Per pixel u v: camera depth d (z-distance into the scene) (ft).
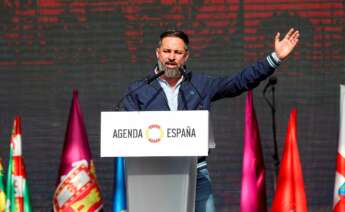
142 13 61.67
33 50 61.98
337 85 61.36
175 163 39.04
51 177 62.39
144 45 61.67
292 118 48.91
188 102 42.52
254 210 49.52
